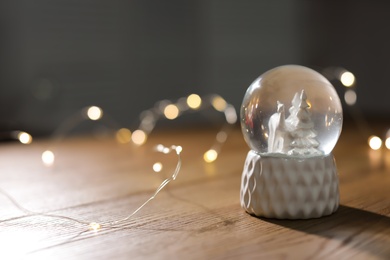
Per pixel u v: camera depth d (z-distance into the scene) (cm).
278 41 136
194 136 91
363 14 133
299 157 41
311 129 42
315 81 43
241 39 130
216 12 126
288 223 41
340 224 41
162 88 119
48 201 49
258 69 133
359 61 135
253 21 132
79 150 77
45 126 102
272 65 136
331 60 139
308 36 140
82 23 106
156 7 117
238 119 119
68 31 104
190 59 123
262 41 133
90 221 43
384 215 43
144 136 87
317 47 140
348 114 123
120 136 92
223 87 128
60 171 62
